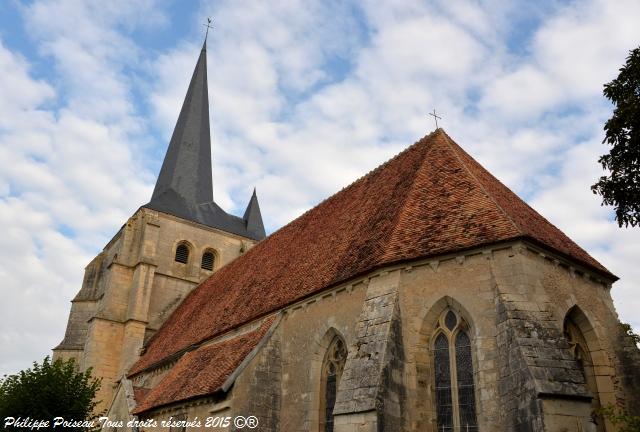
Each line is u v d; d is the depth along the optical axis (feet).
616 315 62.03
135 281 136.15
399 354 54.19
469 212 60.90
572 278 59.41
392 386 51.70
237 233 157.69
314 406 64.85
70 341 146.61
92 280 156.46
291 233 101.86
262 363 69.97
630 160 55.21
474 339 53.16
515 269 53.47
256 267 102.27
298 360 69.15
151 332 133.08
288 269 86.07
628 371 57.77
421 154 79.36
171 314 135.03
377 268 60.54
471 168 71.31
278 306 75.77
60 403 88.43
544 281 55.57
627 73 54.85
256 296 87.51
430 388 54.39
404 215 65.77
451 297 55.42
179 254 147.54
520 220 61.36
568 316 58.23
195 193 161.89
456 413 52.80
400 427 50.72
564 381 45.65
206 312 104.53
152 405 78.95
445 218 61.93
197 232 151.33
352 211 84.07
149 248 139.33
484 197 61.98
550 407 44.11
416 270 58.65
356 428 49.55
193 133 172.45
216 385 67.62
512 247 54.44
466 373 53.62
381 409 49.39
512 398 47.19
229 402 65.57
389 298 57.36
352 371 53.62
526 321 49.93
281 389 70.03
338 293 66.85
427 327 56.44
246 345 73.77
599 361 57.26
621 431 43.32
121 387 98.68
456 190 65.77
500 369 49.85
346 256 70.54
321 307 68.95
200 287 133.08
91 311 151.53
